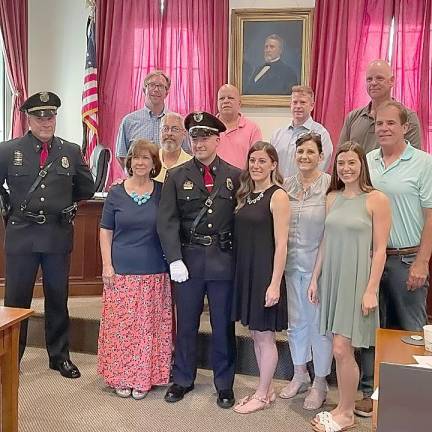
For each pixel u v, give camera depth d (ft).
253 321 9.86
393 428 5.17
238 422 9.90
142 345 10.71
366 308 9.02
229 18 17.54
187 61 17.70
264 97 17.46
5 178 11.04
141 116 13.82
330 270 9.37
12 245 11.03
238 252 9.96
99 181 15.67
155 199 10.71
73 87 19.27
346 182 9.32
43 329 13.35
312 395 10.53
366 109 11.57
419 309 10.02
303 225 10.08
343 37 16.66
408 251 9.89
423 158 9.86
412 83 16.38
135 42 18.01
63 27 19.22
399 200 9.80
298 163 10.09
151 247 10.66
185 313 10.50
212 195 10.07
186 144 12.85
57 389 11.10
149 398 10.80
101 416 10.02
